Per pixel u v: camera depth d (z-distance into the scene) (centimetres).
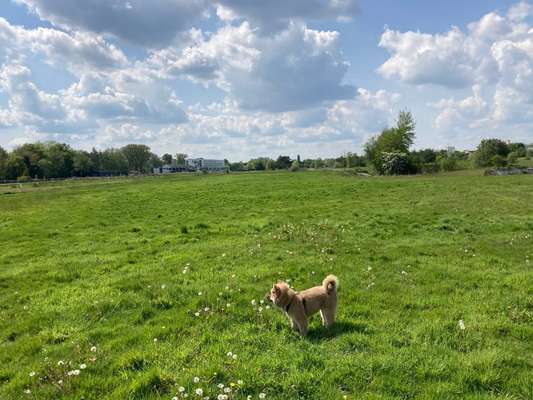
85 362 648
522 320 767
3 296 1064
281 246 1480
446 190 3631
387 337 698
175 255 1416
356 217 2153
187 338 717
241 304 881
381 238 1619
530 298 870
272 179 6444
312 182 5262
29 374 616
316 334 728
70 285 1127
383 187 4125
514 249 1382
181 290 998
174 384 567
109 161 17050
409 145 8394
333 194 3534
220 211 2652
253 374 571
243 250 1424
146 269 1248
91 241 1794
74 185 6881
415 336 707
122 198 3872
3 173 11200
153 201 3481
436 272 1112
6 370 650
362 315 822
